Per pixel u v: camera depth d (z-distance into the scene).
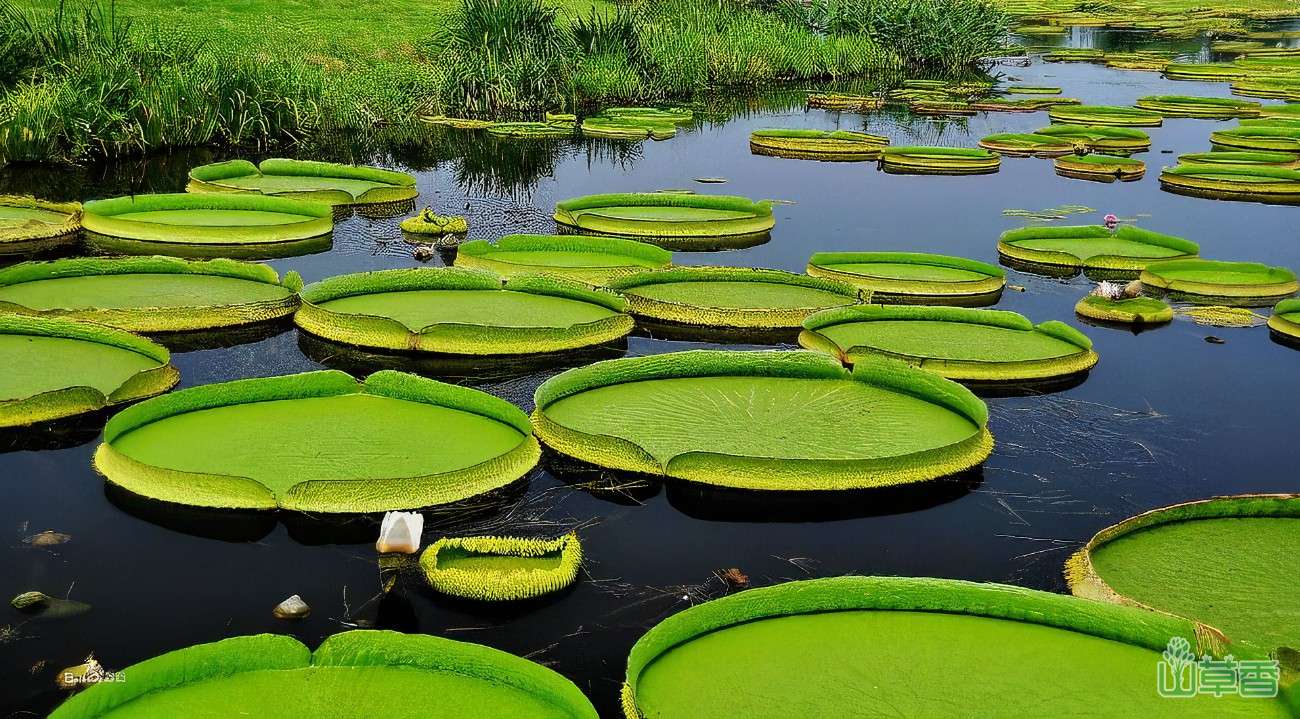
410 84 13.78
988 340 5.67
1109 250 7.71
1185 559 3.64
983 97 16.47
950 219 8.95
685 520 4.01
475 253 7.03
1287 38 26.61
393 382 4.62
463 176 10.32
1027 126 14.26
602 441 4.23
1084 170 10.99
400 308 5.88
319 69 13.16
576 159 11.33
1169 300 6.88
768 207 8.46
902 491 4.19
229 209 8.09
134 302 5.80
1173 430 4.91
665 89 15.94
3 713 2.92
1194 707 2.85
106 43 11.20
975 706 2.84
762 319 5.94
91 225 7.65
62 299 5.79
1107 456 4.62
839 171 11.00
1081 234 8.07
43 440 4.37
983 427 4.52
